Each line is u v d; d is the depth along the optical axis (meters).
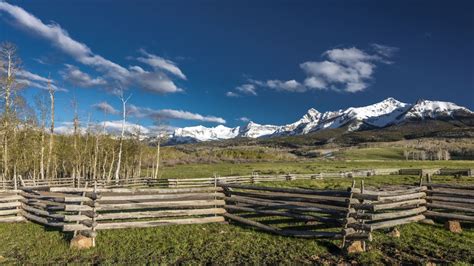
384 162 102.75
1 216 16.20
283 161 111.94
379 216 12.72
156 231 13.51
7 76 37.94
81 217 12.85
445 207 14.34
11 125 40.06
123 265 10.05
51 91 45.69
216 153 131.75
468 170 39.88
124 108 50.50
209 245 11.84
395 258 10.38
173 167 82.19
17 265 10.18
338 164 91.12
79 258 10.75
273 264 10.13
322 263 10.10
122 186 38.81
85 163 56.53
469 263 9.87
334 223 12.48
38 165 51.25
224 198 15.89
